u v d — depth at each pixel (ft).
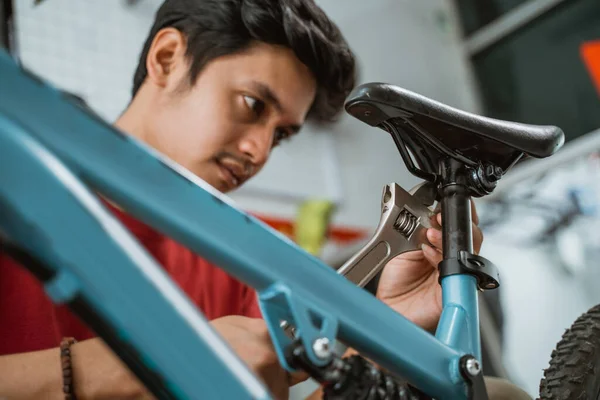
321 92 3.20
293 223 7.97
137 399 1.81
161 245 2.90
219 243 1.32
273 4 2.92
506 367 7.23
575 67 9.09
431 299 2.49
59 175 1.05
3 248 1.04
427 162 2.08
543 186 8.18
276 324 1.40
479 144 2.04
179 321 1.11
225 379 1.13
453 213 2.03
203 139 2.94
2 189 1.00
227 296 3.07
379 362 1.59
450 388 1.67
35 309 2.46
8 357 1.91
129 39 7.11
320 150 8.62
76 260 1.04
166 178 1.27
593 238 7.76
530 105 9.50
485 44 9.99
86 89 6.69
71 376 1.81
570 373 2.07
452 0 10.54
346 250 7.32
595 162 8.13
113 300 1.07
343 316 1.50
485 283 2.01
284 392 1.64
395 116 1.93
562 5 9.30
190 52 2.99
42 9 6.58
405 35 10.11
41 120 1.13
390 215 2.05
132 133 3.09
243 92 2.95
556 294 7.63
